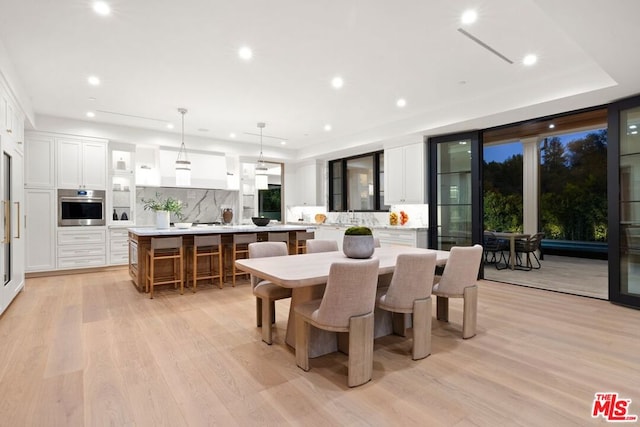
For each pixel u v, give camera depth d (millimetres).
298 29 2938
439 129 5328
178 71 3830
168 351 2738
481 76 3938
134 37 3082
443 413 1897
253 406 1974
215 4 2578
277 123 6141
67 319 3496
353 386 2191
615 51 2758
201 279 5012
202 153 7273
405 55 3420
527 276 5848
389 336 3127
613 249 4000
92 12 2693
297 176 9070
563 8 2203
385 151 6473
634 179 3863
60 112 5410
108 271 6082
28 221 5406
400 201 6164
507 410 1923
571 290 4773
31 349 2744
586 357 2602
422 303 2607
